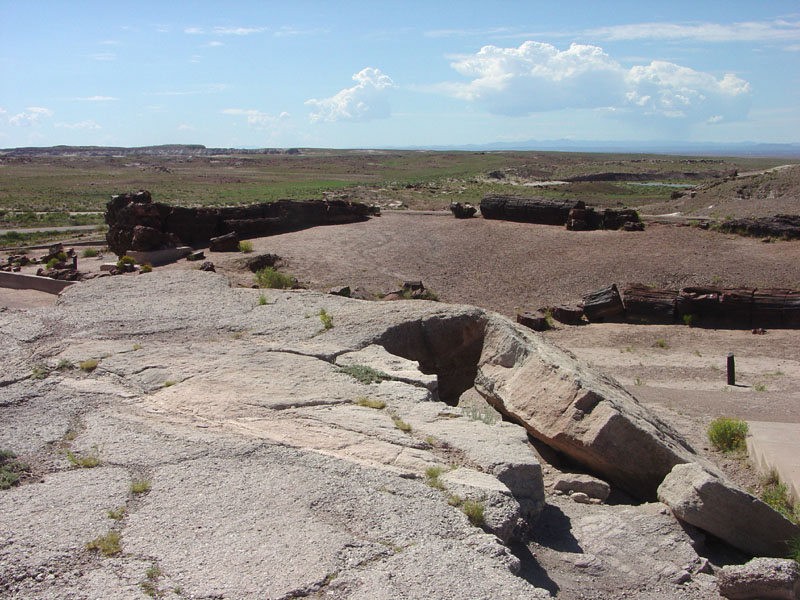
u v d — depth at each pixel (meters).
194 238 39.19
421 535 6.54
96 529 6.46
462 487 7.67
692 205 68.31
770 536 9.33
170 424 9.26
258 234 41.53
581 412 10.80
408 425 9.48
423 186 95.56
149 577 5.70
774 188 65.44
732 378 19.52
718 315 27.34
